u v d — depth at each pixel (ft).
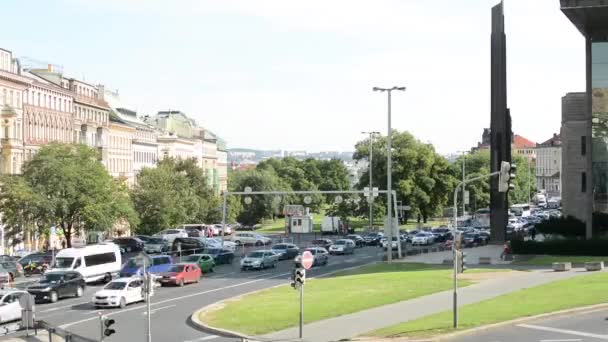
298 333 125.49
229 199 500.74
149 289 112.27
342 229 499.92
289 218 469.16
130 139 525.75
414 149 497.87
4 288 188.34
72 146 316.81
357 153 510.58
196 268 220.02
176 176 438.81
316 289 183.62
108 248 228.63
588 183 299.17
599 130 314.14
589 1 287.07
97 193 305.12
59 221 300.40
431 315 139.03
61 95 411.95
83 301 183.83
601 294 158.40
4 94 349.82
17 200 288.30
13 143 353.92
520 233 327.06
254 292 185.16
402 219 503.61
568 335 119.34
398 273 216.74
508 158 345.10
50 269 217.56
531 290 168.86
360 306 152.25
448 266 242.58
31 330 140.97
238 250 367.04
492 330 125.39
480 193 633.61
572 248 273.13
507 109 346.54
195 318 143.54
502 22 344.90
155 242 343.26
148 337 112.27
